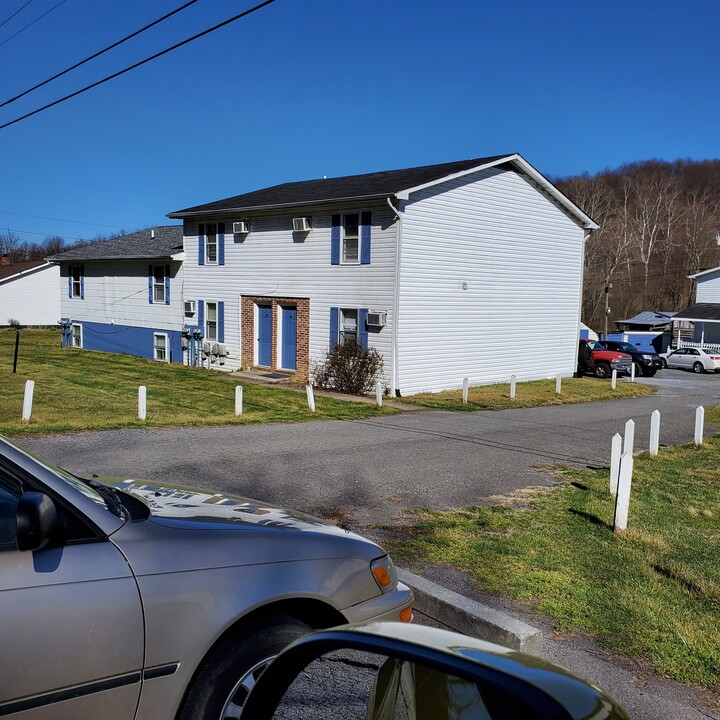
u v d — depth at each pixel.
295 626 2.86
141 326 30.78
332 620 3.03
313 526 3.27
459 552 6.12
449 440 13.22
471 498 8.45
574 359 28.50
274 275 24.45
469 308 23.30
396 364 21.02
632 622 4.77
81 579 2.35
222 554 2.73
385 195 19.97
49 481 2.56
